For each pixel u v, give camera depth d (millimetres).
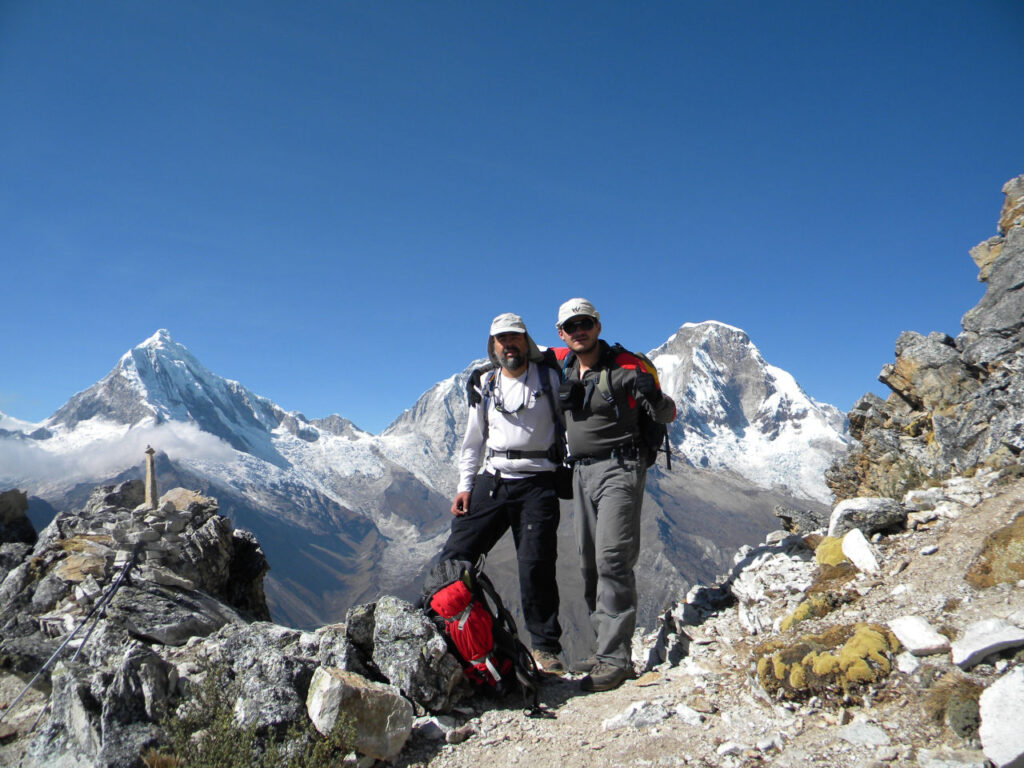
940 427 7070
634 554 4820
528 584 5016
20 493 8602
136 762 3547
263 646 4320
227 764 3373
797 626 4426
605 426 4848
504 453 5039
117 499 7906
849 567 4918
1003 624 3404
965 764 2861
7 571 6918
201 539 7129
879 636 3779
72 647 5133
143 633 5328
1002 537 4121
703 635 5113
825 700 3613
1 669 4996
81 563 6191
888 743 3158
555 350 5277
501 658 4461
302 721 3682
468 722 4172
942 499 5277
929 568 4414
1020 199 8258
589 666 5074
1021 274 7426
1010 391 6379
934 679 3410
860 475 8445
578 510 5078
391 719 3775
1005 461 5547
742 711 3793
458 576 4582
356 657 4387
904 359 8352
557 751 3695
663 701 4074
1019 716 2809
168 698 3992
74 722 3902
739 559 6312
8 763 3961
